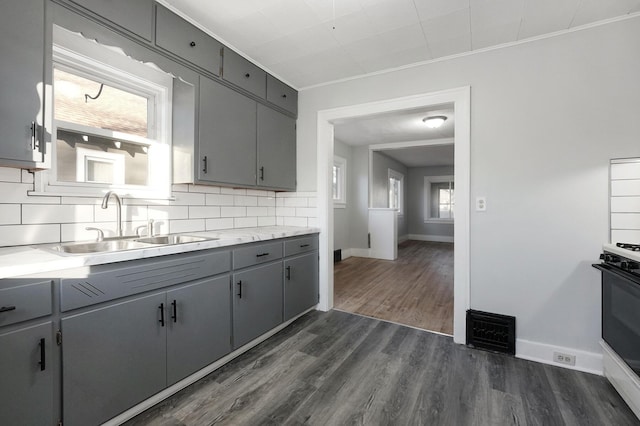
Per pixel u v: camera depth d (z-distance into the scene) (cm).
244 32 213
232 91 234
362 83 277
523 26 198
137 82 196
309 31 211
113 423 138
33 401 111
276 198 323
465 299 229
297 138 313
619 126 188
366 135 539
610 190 190
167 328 158
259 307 223
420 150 655
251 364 199
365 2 179
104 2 155
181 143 211
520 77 214
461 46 224
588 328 195
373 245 616
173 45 189
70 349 121
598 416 150
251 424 144
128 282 140
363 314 294
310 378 183
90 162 180
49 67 135
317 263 299
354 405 158
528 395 167
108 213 183
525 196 212
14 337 106
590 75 195
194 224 236
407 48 229
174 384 165
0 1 120
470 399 164
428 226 923
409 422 146
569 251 200
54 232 159
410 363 202
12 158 123
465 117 229
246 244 210
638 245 167
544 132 207
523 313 213
